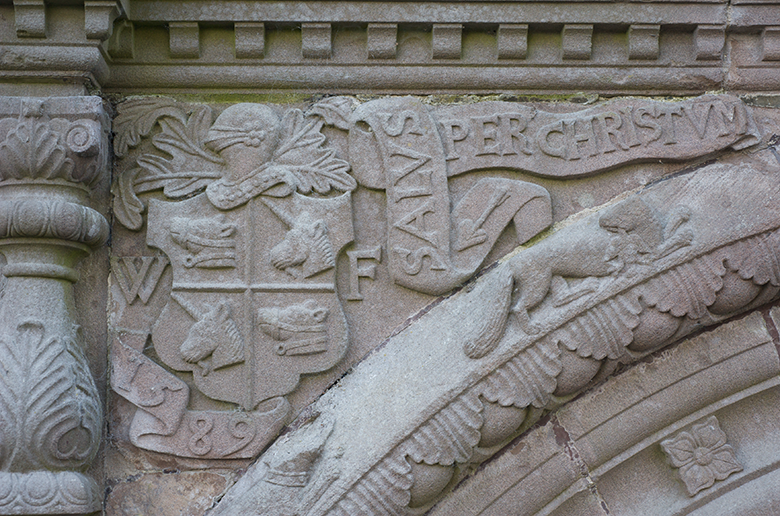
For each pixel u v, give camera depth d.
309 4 2.05
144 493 1.94
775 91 2.13
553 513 2.04
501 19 2.06
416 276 2.01
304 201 2.05
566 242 2.00
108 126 2.06
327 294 2.01
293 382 1.97
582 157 2.08
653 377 2.04
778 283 2.01
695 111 2.11
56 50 1.93
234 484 1.95
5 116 1.88
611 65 2.11
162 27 2.07
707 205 2.04
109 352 2.00
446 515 1.96
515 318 1.97
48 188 1.90
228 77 2.10
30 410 1.76
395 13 2.06
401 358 1.99
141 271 2.03
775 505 2.00
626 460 2.05
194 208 2.05
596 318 1.96
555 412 2.03
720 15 2.07
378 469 1.88
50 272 1.89
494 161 2.08
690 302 1.97
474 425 1.91
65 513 1.76
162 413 1.95
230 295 2.01
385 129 2.07
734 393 2.07
